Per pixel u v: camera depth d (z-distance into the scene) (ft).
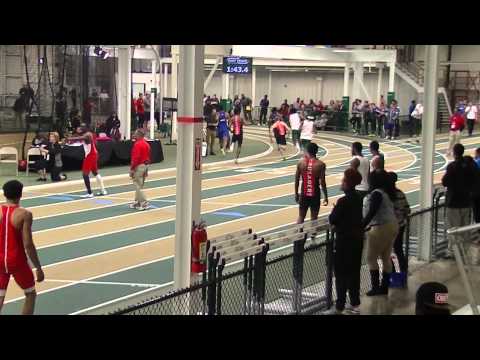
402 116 152.76
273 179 84.48
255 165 98.68
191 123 27.25
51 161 78.54
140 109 130.00
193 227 28.27
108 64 124.57
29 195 69.77
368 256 35.22
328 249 32.07
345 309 31.83
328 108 163.73
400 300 34.60
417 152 117.80
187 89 27.02
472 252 27.55
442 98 158.81
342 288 31.60
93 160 69.10
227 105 148.05
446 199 42.68
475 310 24.04
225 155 110.01
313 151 46.52
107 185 77.41
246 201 68.59
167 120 148.05
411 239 44.68
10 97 98.37
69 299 35.47
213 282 23.68
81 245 48.42
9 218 28.35
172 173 88.79
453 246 24.50
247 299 26.66
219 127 110.11
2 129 93.20
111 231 53.31
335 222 31.50
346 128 158.20
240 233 29.91
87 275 40.50
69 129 102.78
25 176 81.87
